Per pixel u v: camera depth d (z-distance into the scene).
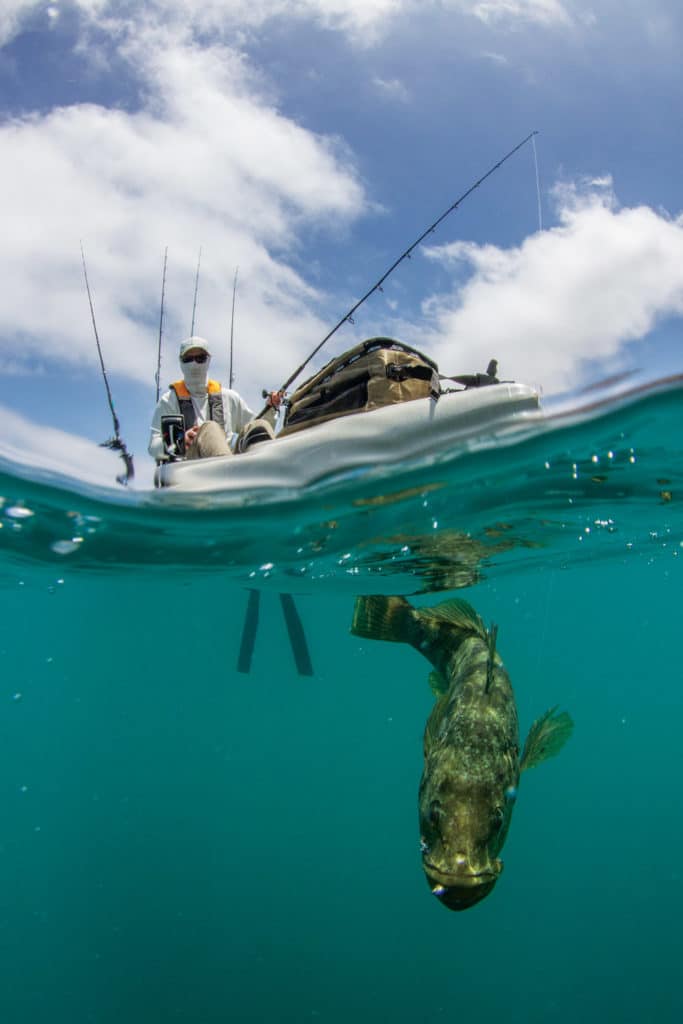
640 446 3.03
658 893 15.02
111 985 8.38
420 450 2.91
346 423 2.89
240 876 16.89
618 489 3.84
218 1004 7.15
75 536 4.58
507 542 5.24
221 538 4.48
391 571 5.78
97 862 21.05
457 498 3.77
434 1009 7.07
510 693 2.57
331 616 12.14
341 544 4.64
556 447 3.01
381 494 3.54
